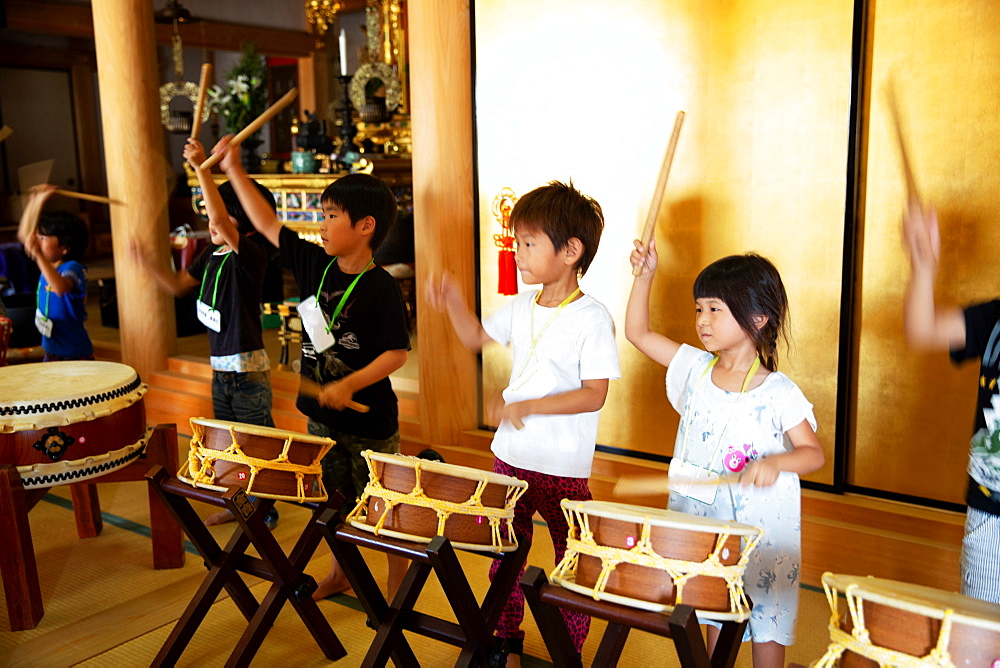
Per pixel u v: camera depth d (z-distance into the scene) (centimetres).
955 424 282
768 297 196
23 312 587
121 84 500
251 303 344
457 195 369
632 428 351
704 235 320
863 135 288
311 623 247
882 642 140
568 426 223
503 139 361
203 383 503
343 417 270
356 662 253
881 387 294
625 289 342
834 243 294
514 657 242
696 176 319
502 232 366
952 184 272
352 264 267
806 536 299
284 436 224
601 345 219
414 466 195
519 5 348
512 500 198
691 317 328
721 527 161
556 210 217
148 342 531
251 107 702
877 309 290
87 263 1168
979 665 132
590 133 340
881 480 298
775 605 198
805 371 304
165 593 299
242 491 222
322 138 675
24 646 264
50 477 277
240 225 345
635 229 335
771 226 306
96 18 500
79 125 1311
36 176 488
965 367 278
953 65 267
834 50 286
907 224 184
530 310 232
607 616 163
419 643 266
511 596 239
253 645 235
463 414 388
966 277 273
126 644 265
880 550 285
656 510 180
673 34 316
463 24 360
